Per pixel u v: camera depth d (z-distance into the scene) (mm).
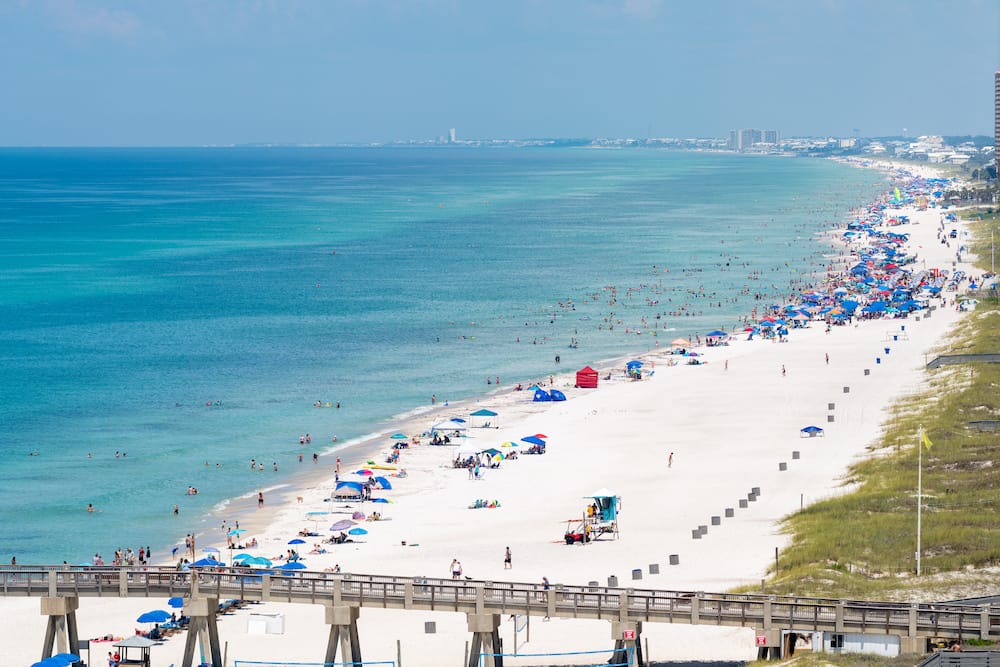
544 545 116375
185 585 87812
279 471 149625
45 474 148000
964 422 151500
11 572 88062
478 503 132875
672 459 149375
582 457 152500
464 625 96375
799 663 79500
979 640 80250
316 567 110250
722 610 84188
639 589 86688
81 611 101812
